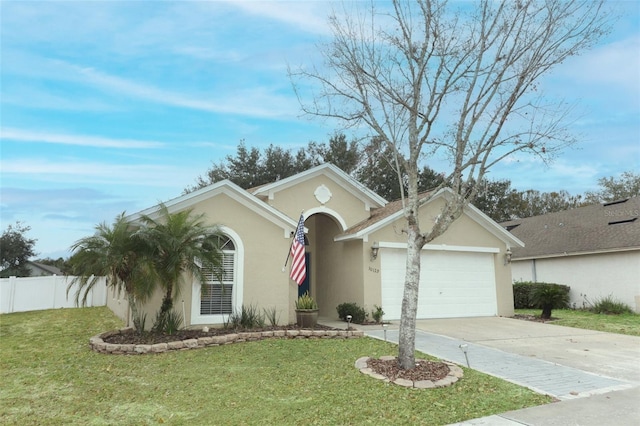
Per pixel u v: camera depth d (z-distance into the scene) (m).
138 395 6.89
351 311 15.33
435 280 16.95
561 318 17.39
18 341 11.91
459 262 17.55
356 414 6.04
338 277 17.16
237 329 12.23
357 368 8.33
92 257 10.49
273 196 16.39
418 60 8.87
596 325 15.32
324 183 17.31
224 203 13.35
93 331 13.66
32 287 21.91
